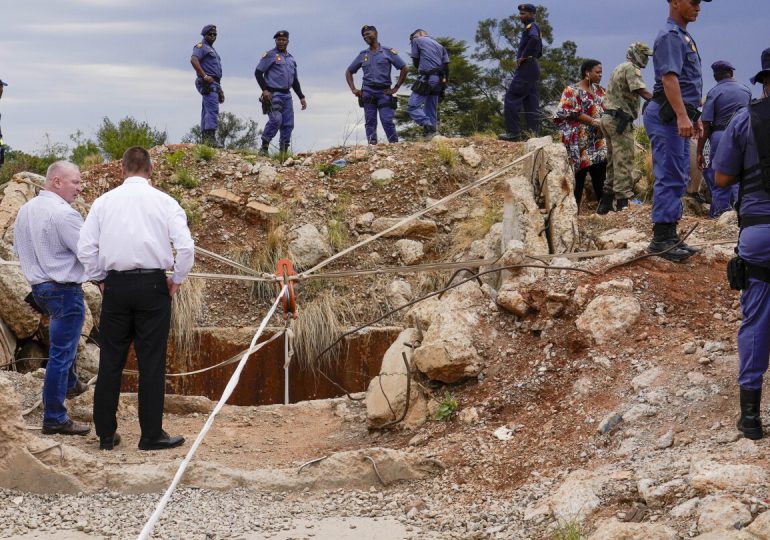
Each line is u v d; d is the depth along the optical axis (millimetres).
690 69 6844
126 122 15195
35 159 14773
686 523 4082
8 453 5438
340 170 12125
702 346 6098
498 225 9727
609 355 6305
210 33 13320
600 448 5410
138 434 6914
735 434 4969
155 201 6188
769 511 3840
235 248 11070
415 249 10984
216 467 5609
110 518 4969
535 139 9820
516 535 4516
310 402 8023
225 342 9898
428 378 6777
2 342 8617
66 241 6523
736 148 4887
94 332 9422
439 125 15492
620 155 10023
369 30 13250
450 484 5508
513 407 6320
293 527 4836
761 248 4770
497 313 7168
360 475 5613
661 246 7211
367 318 10344
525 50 12766
